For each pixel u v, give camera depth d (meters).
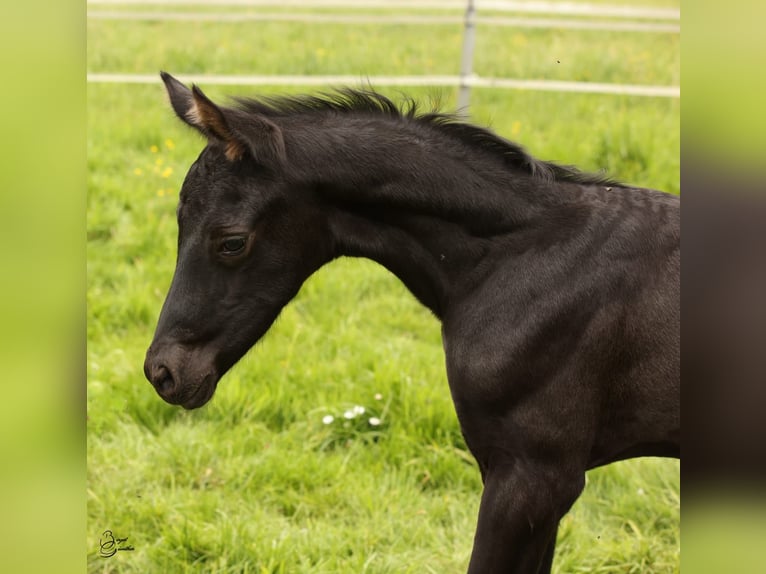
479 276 2.61
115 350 4.61
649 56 8.66
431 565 3.40
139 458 3.96
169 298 2.57
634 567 3.41
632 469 3.90
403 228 2.65
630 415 2.56
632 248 2.52
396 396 4.27
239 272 2.56
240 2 8.46
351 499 3.72
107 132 6.90
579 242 2.54
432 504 3.72
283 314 5.01
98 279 5.37
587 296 2.50
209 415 4.26
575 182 2.67
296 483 3.86
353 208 2.64
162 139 6.94
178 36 9.16
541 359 2.51
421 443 4.06
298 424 4.19
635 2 10.52
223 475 3.89
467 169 2.61
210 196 2.51
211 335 2.58
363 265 5.60
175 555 3.42
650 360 2.50
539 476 2.54
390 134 2.63
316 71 8.19
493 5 7.31
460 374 2.59
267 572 3.27
